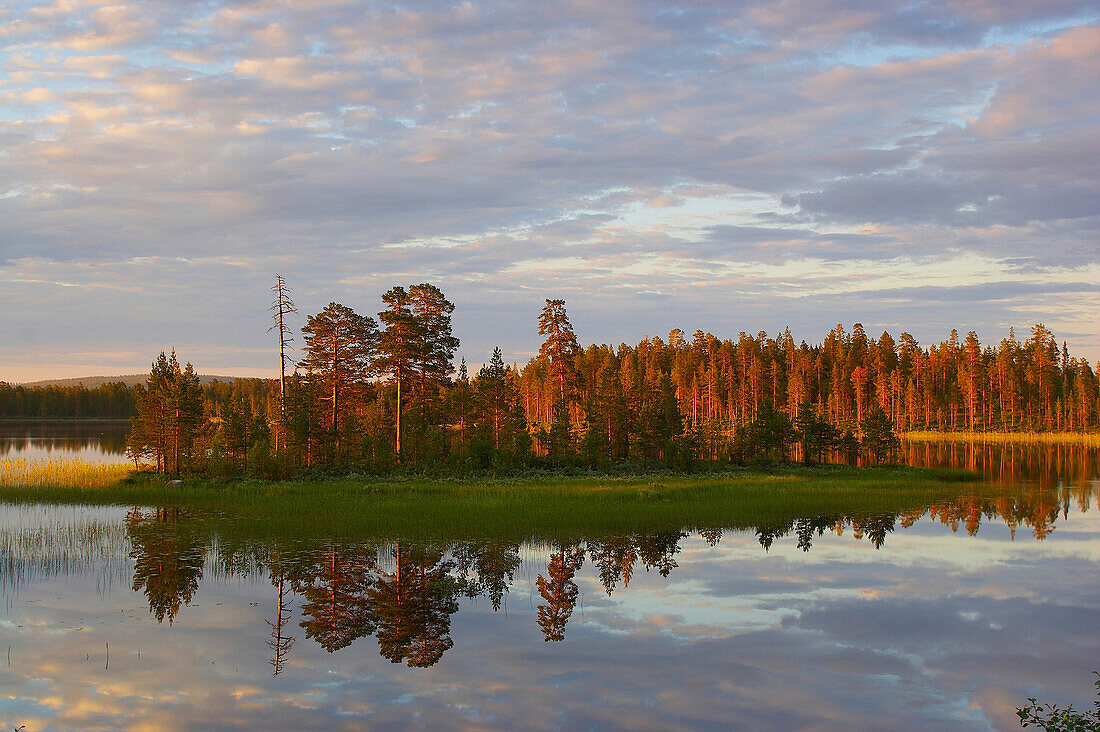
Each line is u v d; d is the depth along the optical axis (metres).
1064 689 13.88
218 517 32.34
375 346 55.84
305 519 31.41
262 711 12.88
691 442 61.12
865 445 66.19
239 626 17.69
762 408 66.12
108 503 36.84
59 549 26.08
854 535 29.75
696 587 21.27
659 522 31.66
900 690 13.79
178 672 14.72
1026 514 35.66
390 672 14.73
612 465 53.06
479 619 18.27
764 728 12.21
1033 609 18.97
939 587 21.23
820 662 15.18
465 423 62.66
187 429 49.94
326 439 52.78
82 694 13.62
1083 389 127.25
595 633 17.06
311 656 15.65
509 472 48.09
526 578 22.41
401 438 53.06
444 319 61.94
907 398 135.75
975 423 136.12
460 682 14.20
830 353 151.38
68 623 17.84
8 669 14.84
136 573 22.80
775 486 43.66
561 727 12.23
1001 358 134.62
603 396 62.09
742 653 15.70
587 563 24.45
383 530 29.42
